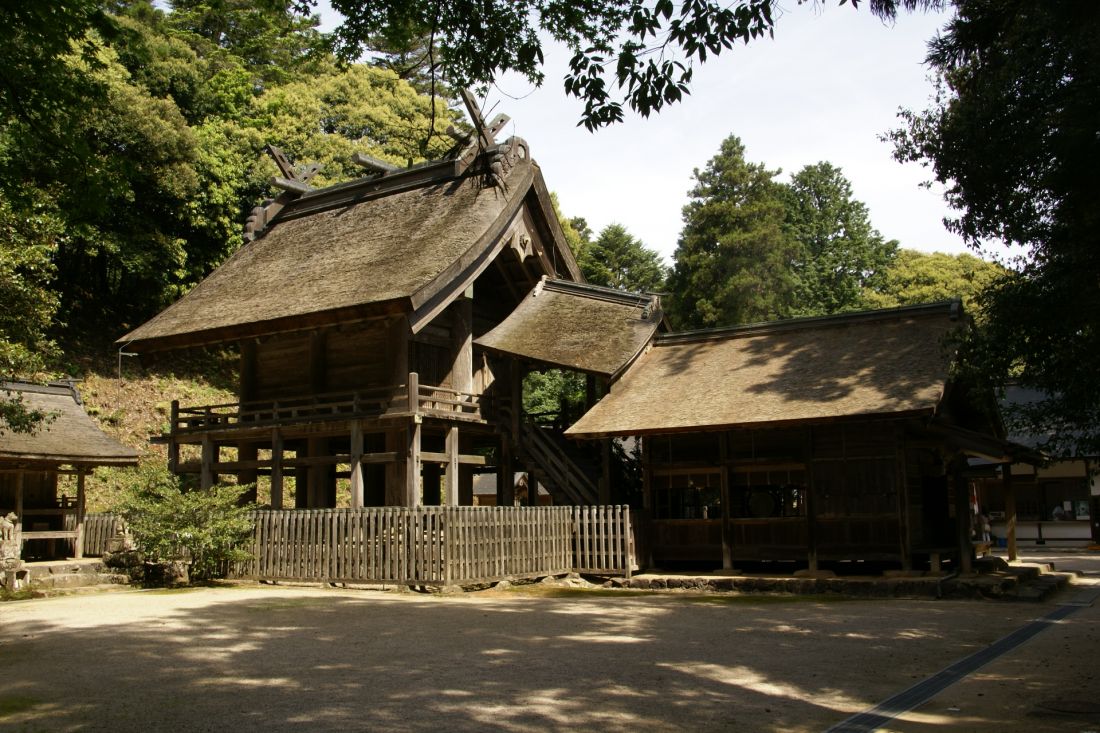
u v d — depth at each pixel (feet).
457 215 84.94
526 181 87.86
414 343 82.94
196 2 143.64
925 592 56.49
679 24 28.96
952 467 64.28
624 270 186.91
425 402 80.18
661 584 63.41
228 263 100.01
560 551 67.05
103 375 121.80
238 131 138.92
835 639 37.86
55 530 79.97
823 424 62.90
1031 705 25.70
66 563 67.26
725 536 67.21
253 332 81.51
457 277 79.41
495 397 85.25
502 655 33.45
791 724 23.43
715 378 71.51
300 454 97.40
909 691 27.43
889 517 61.57
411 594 57.06
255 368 90.12
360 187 99.30
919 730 22.98
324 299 78.43
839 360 67.92
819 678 29.35
